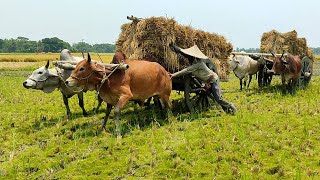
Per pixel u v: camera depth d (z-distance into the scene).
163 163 7.07
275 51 17.53
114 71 9.05
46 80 10.09
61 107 13.18
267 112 11.19
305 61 16.78
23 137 9.37
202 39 11.81
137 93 9.40
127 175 6.72
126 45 10.92
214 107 12.01
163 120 10.34
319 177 6.33
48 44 112.56
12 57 60.47
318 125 9.45
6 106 13.47
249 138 8.34
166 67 11.01
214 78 10.64
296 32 17.64
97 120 10.69
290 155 7.44
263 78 17.77
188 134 8.66
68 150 8.12
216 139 8.32
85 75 8.85
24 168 7.21
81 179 6.56
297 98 13.95
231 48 13.12
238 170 6.71
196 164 6.96
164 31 10.51
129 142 8.38
